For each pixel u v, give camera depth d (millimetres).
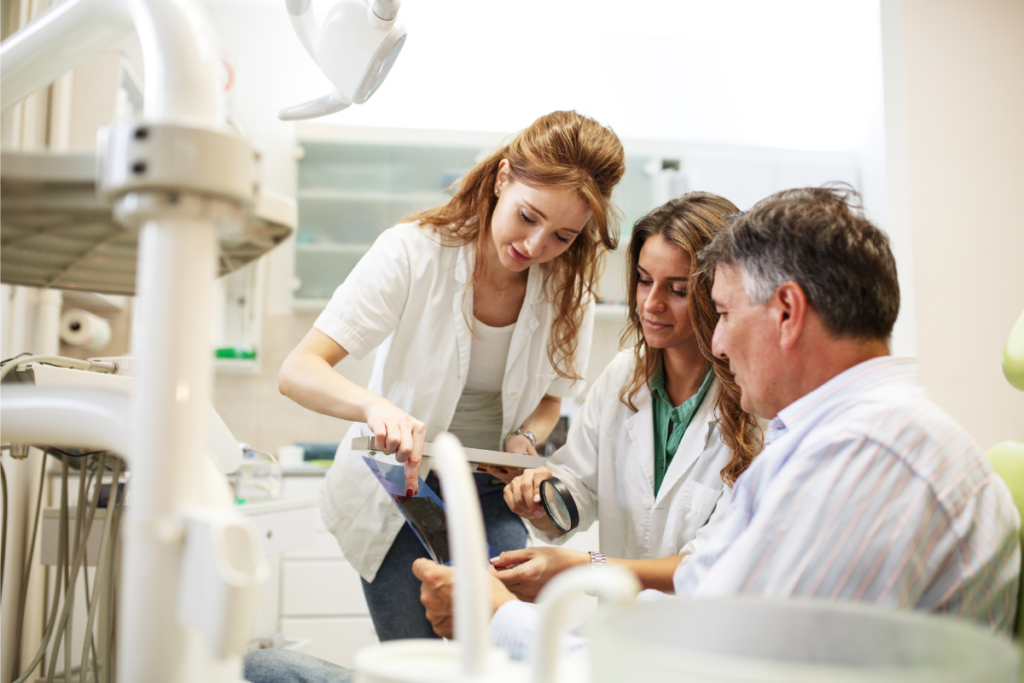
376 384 1599
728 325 886
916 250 3135
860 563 673
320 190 3762
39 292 2174
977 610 704
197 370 440
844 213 816
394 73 3955
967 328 3127
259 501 2131
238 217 462
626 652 362
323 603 2973
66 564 1142
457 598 426
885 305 804
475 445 1635
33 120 2025
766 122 4188
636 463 1474
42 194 490
